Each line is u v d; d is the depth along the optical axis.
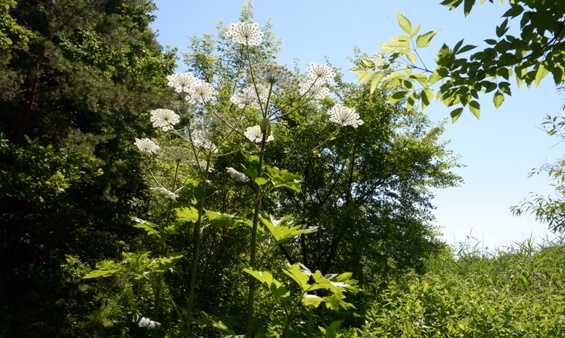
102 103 14.12
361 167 15.26
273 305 7.80
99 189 13.54
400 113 15.25
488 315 5.66
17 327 11.55
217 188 12.02
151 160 12.36
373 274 14.16
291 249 14.34
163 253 4.77
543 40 3.79
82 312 12.78
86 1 11.99
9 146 10.39
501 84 4.07
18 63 11.89
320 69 3.97
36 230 12.06
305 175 14.42
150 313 7.66
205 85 4.32
